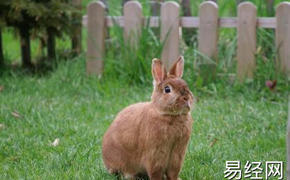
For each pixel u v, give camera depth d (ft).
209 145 26.37
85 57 40.16
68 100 34.45
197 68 37.11
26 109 31.96
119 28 38.19
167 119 19.24
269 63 36.32
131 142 20.43
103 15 38.83
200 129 28.73
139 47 37.58
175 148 19.81
